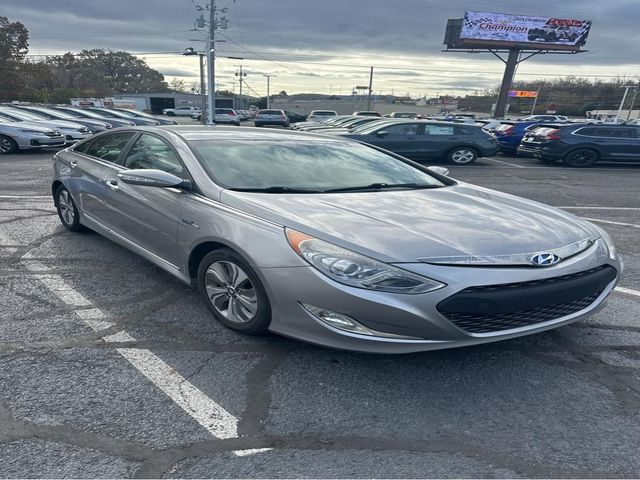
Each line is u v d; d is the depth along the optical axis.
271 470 2.01
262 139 4.09
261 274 2.72
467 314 2.48
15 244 4.91
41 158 12.79
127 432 2.21
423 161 15.20
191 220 3.19
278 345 3.01
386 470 2.03
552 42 47.53
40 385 2.54
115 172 4.16
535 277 2.55
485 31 46.72
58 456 2.04
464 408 2.47
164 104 80.00
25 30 61.59
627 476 2.04
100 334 3.11
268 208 2.89
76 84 97.38
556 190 9.90
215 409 2.39
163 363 2.79
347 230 2.65
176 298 3.68
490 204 3.42
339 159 4.08
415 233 2.67
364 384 2.65
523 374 2.79
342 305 2.46
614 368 2.89
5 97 59.78
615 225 6.82
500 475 2.03
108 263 4.41
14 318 3.29
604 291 3.05
